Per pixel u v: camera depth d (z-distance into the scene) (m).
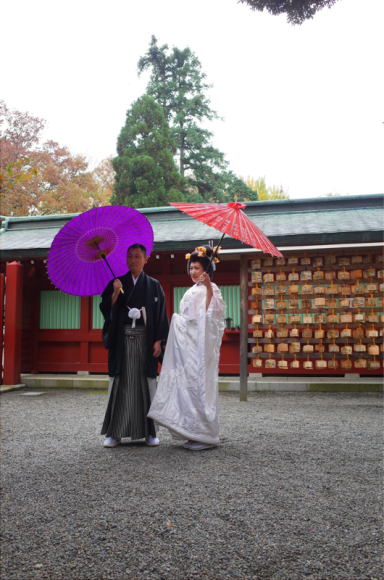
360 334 7.06
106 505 2.71
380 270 7.05
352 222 8.34
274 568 2.01
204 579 1.93
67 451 4.00
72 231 3.80
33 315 10.14
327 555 2.13
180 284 9.50
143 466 3.48
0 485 3.11
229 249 8.10
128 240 4.12
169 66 31.62
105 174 33.72
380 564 2.05
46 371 10.01
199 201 27.75
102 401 7.11
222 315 4.00
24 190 26.39
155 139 25.08
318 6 6.59
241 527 2.41
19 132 28.53
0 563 2.07
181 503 2.73
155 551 2.17
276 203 10.22
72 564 2.05
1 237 10.73
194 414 3.90
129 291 4.14
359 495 2.87
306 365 7.17
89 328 9.90
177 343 4.01
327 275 7.12
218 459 3.67
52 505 2.73
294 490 2.95
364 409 6.06
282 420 5.35
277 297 7.72
